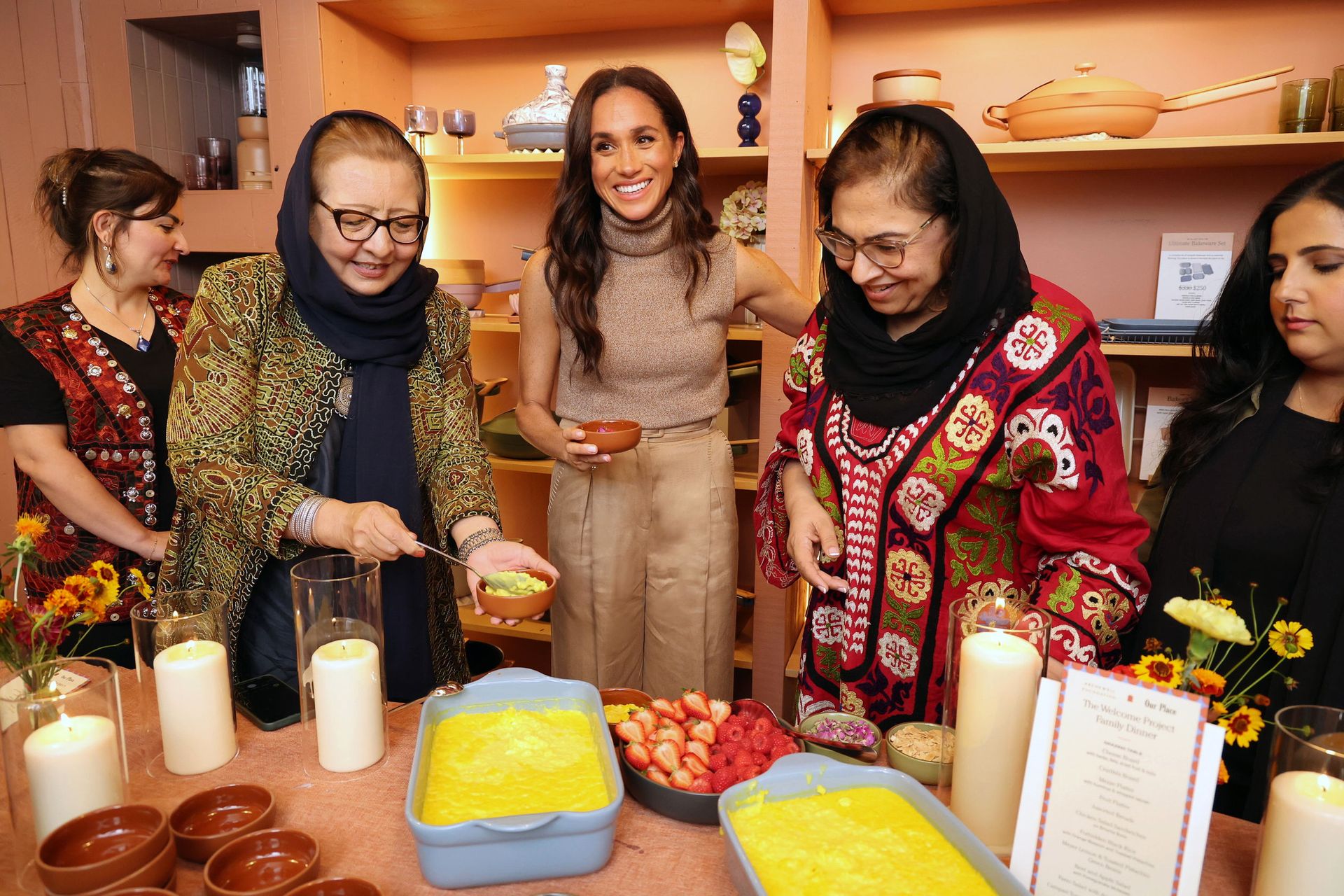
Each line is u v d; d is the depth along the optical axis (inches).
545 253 76.8
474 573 53.7
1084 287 102.1
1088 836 31.4
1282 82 93.2
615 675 81.7
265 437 56.9
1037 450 46.1
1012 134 91.3
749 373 98.6
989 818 35.7
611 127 69.5
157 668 41.9
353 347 57.2
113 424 75.7
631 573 79.4
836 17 104.0
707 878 35.2
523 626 115.4
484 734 43.2
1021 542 50.6
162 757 44.0
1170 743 29.7
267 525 51.9
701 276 75.2
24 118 114.0
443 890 34.3
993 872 31.9
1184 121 96.4
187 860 35.4
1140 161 91.6
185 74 114.2
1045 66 99.3
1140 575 46.0
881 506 52.7
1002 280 46.6
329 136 54.4
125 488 77.0
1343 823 28.8
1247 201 95.5
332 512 51.1
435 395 63.7
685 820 38.6
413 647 62.6
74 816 35.4
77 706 36.4
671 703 44.3
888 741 43.0
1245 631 28.8
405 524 60.4
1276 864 30.4
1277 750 31.8
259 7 104.0
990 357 48.1
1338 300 45.4
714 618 81.7
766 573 66.1
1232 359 52.7
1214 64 94.7
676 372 77.5
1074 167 96.0
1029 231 103.0
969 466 48.8
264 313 55.8
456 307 65.6
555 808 37.3
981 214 44.9
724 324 79.4
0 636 40.4
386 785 41.6
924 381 50.4
